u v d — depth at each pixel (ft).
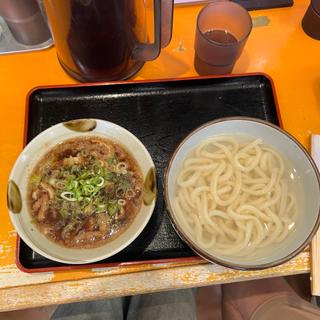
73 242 1.23
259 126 1.26
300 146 1.21
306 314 1.64
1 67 1.63
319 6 1.63
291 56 1.69
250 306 1.81
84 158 1.37
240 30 1.57
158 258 1.26
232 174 1.27
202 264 1.27
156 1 1.22
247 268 1.04
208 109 1.53
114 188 1.32
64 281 1.24
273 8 1.78
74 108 1.52
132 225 1.25
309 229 1.10
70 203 1.29
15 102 1.56
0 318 1.63
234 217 1.20
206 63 1.56
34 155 1.34
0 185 1.39
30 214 1.27
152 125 1.50
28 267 1.23
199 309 2.03
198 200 1.22
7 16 1.51
